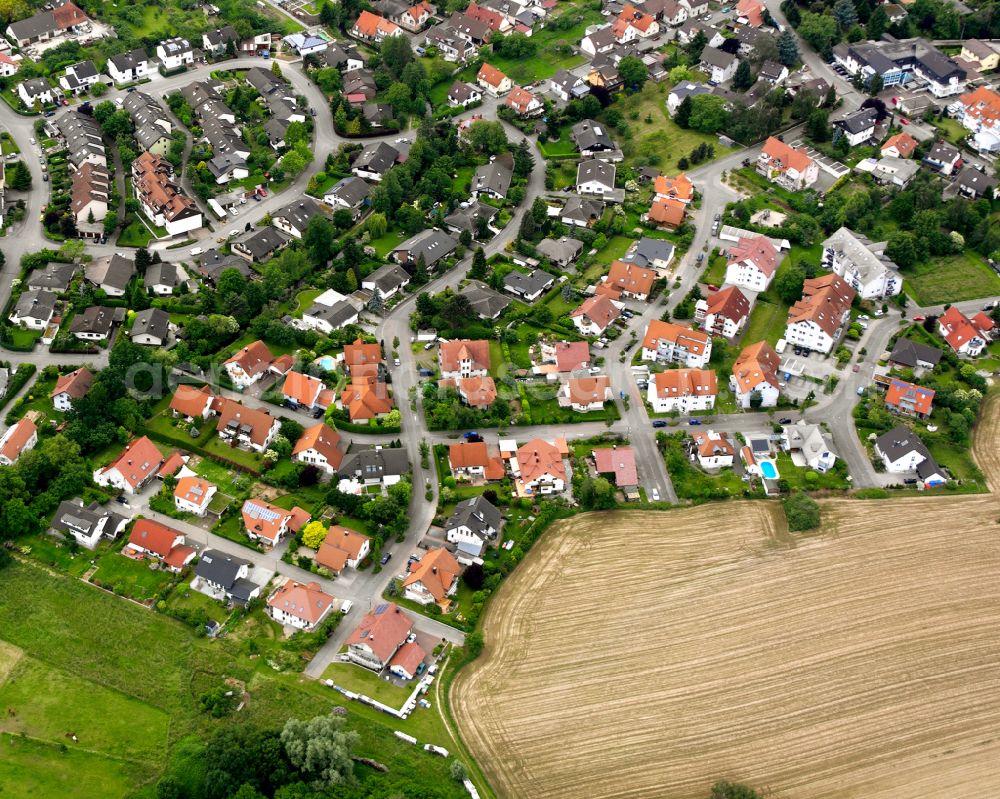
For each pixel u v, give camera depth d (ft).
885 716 526.16
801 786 494.18
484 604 574.56
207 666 530.68
